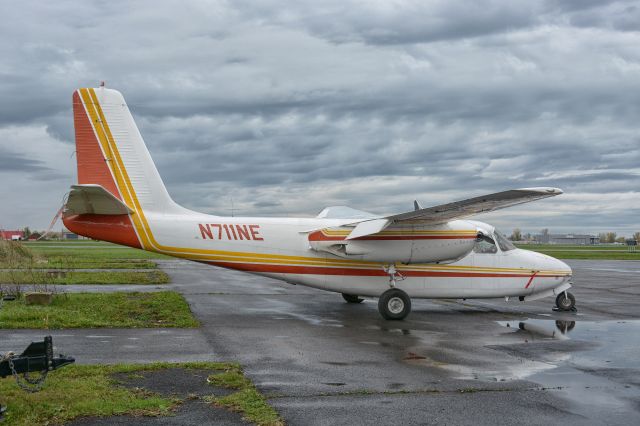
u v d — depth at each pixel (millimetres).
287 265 15219
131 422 6336
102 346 10352
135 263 36250
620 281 27391
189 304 17031
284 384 8047
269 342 11188
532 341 11719
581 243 140625
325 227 15320
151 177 14914
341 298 19359
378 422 6508
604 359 9945
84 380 7855
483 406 7156
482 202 13062
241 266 15078
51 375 8039
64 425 6215
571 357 10102
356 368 9086
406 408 7035
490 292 16062
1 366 6113
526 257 16391
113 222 14648
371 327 13430
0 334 11297
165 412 6672
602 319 15125
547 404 7258
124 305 15266
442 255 15000
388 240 14719
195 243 14859
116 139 14750
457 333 12680
